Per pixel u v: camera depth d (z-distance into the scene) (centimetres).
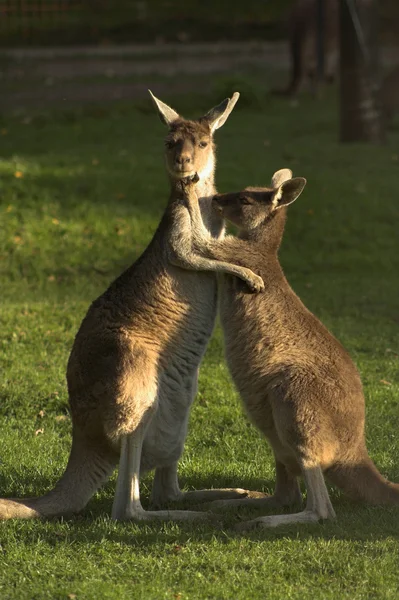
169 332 957
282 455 929
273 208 1005
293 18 3572
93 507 967
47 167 2380
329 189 2264
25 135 2848
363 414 914
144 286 962
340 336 1553
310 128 3038
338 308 1720
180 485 1045
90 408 919
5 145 2703
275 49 4419
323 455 881
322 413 880
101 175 2320
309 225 2105
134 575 795
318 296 1784
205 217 1044
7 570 806
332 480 909
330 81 3784
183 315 968
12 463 1081
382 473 1049
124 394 904
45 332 1532
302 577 785
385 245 2048
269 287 966
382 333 1580
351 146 2748
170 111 1064
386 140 2853
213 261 961
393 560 806
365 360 1445
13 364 1392
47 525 888
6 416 1247
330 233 2083
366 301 1761
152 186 2258
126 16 4844
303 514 875
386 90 3027
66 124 3022
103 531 873
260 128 3019
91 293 1792
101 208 2128
